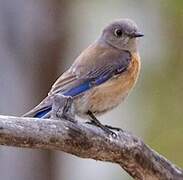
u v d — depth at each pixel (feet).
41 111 35.32
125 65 39.11
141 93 57.16
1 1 49.73
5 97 49.52
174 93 56.49
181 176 33.76
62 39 51.96
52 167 52.08
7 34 49.88
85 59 39.47
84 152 31.48
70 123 30.71
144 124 57.47
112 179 64.59
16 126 29.43
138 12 58.23
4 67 49.65
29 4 50.29
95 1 57.36
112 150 32.07
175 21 56.59
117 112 59.52
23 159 50.08
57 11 51.39
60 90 38.06
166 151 55.26
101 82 38.27
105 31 41.32
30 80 50.42
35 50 50.62
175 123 56.03
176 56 56.80
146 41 57.36
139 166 33.09
